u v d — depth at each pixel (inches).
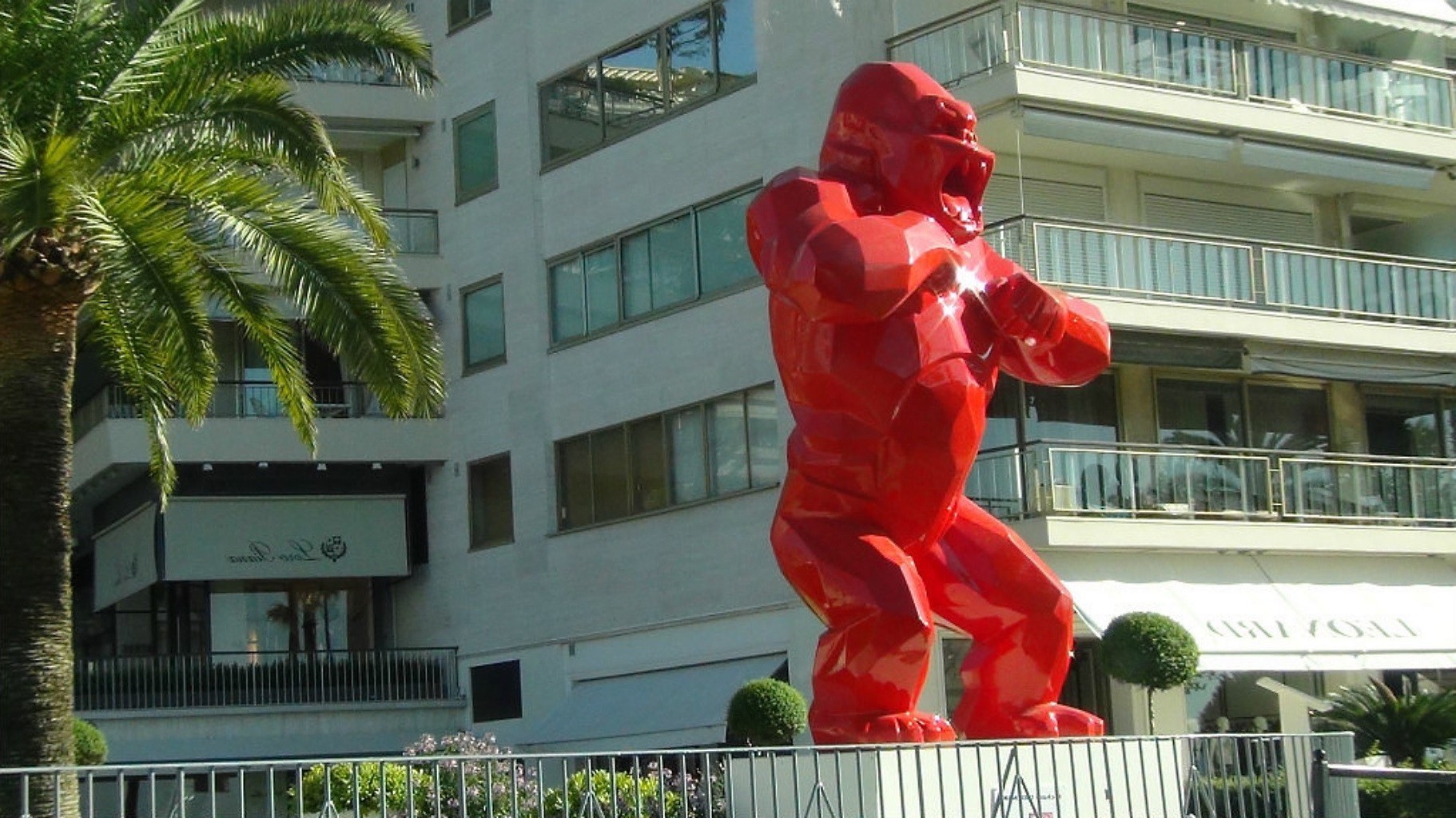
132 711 1305.4
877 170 578.9
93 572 1584.6
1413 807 773.3
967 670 610.2
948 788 551.5
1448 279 1219.9
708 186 1194.0
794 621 1117.7
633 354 1245.1
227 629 1437.0
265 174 727.7
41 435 620.7
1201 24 1217.4
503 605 1349.7
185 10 647.8
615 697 1219.2
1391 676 1206.9
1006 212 1125.7
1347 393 1238.9
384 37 725.3
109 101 634.8
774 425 1143.0
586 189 1290.6
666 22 1229.7
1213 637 1054.4
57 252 617.3
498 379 1362.0
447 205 1418.6
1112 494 1071.6
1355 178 1199.6
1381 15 1209.4
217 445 1379.2
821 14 1120.8
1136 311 1083.9
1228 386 1194.0
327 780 446.6
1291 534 1117.7
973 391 577.3
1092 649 1115.9
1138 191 1176.2
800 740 1013.8
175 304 666.2
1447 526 1190.9
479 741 992.2
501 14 1374.3
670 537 1208.2
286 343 743.7
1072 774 562.3
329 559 1413.6
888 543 577.9
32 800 583.5
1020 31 1071.6
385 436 1403.8
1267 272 1146.7
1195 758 602.9
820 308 528.4
